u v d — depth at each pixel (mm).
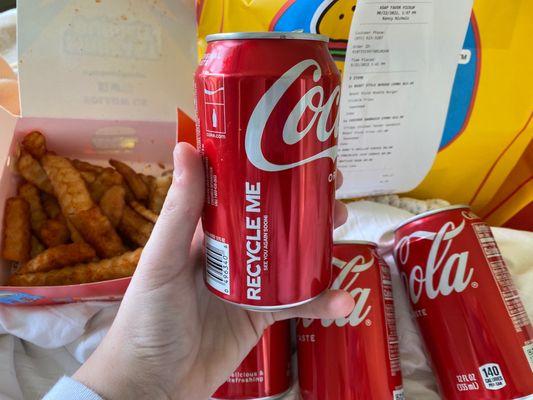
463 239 262
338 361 252
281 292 188
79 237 321
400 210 348
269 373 264
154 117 340
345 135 322
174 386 231
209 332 250
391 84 305
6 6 491
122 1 315
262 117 166
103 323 297
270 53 165
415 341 292
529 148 357
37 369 290
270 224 179
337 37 290
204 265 205
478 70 304
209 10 307
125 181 350
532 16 288
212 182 183
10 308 290
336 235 329
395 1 278
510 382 246
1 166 307
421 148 334
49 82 320
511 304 258
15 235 306
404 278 281
